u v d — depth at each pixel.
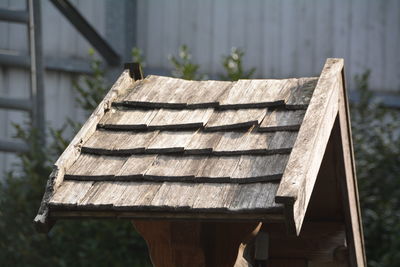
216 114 3.96
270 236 5.02
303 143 3.48
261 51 11.35
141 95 4.20
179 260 3.91
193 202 3.38
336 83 4.00
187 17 11.39
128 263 8.68
